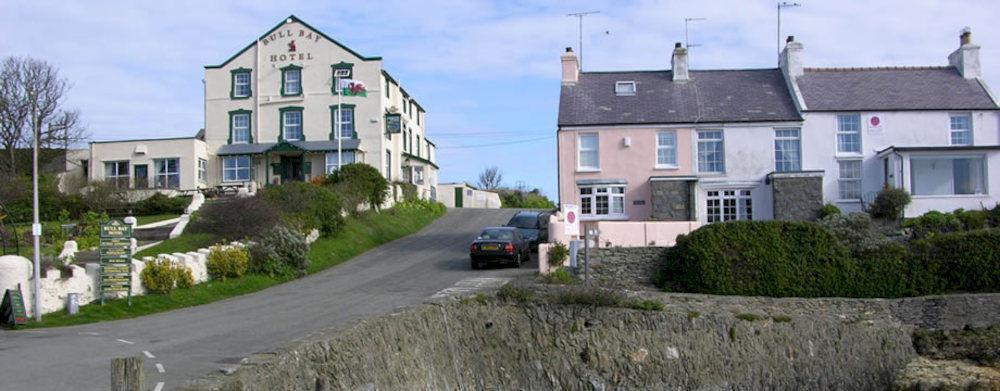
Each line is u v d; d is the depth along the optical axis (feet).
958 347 71.46
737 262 79.20
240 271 83.97
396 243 121.49
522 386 66.08
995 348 70.44
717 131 107.45
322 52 151.84
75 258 80.69
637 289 79.82
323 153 149.79
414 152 183.93
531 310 68.28
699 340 68.44
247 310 66.33
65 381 37.52
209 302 74.74
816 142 107.34
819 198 103.04
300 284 85.61
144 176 146.20
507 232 97.71
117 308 67.46
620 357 67.26
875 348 71.56
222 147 152.25
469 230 137.69
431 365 57.88
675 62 118.62
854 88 113.80
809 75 117.60
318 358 41.37
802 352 70.13
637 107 111.55
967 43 116.37
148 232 102.27
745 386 68.13
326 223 110.22
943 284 78.18
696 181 105.40
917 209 101.04
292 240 91.76
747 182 105.70
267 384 35.83
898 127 107.86
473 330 66.23
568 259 85.05
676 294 73.92
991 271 77.71
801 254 79.46
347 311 62.75
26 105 155.12
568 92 116.47
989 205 101.30
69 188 132.98
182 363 41.50
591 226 94.73
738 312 71.46
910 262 79.05
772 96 113.50
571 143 107.76
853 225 84.69
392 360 51.16
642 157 107.04
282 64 152.35
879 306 74.02
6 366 41.63
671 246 84.38
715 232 80.74
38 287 62.08
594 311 68.28
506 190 255.70
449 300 65.46
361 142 150.10
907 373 67.67
